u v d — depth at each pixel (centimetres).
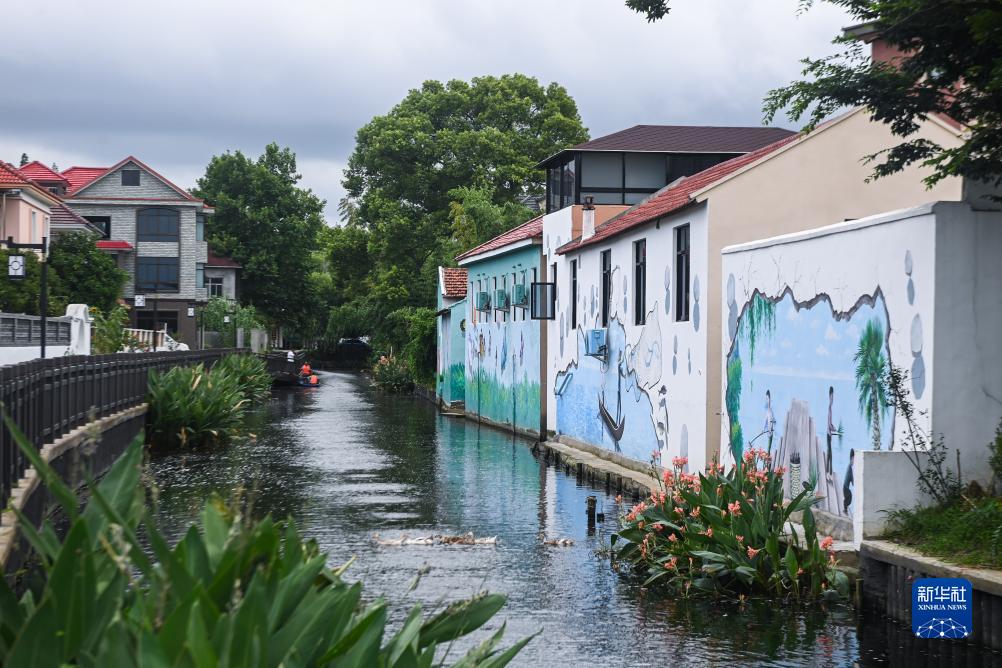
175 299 7019
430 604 995
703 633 905
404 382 5322
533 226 3241
